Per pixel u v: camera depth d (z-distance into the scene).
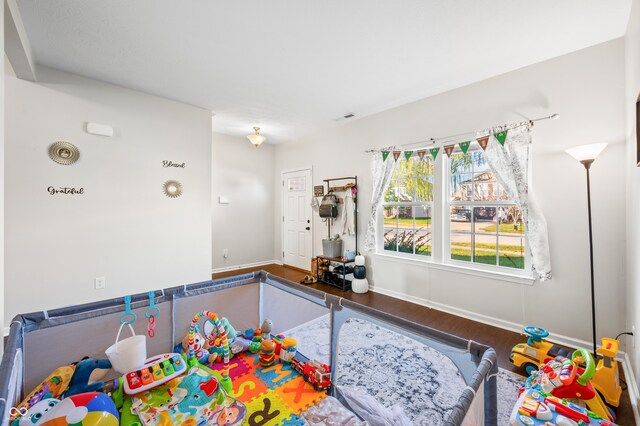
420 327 1.21
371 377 1.95
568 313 2.41
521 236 2.76
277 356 1.82
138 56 2.44
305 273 5.04
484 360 0.98
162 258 3.31
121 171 3.02
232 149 5.20
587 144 2.19
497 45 2.27
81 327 1.46
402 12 1.88
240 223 5.35
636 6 1.72
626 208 2.12
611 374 1.69
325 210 4.40
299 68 2.64
